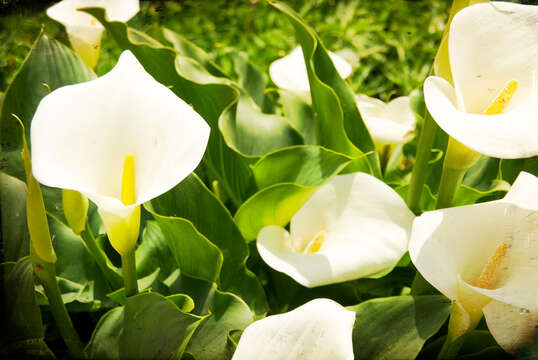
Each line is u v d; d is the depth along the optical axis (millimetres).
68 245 808
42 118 596
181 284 762
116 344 698
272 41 1983
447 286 608
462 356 722
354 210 764
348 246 731
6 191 757
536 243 635
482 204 646
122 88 634
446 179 726
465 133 591
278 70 985
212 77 910
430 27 1967
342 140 878
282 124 976
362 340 678
